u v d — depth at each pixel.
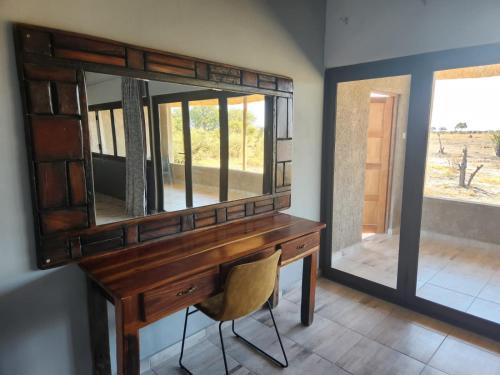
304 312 2.35
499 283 3.01
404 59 2.36
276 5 2.30
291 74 2.50
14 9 1.28
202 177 1.99
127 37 1.59
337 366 1.96
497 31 1.94
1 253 1.36
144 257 1.62
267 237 1.95
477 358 2.03
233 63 2.08
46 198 1.41
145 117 1.70
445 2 2.11
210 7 1.91
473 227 3.80
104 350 1.66
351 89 3.26
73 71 1.42
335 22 2.69
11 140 1.33
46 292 1.50
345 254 3.59
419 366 1.96
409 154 2.42
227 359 2.02
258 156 2.31
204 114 1.96
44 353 1.53
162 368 1.95
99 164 1.55
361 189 3.64
